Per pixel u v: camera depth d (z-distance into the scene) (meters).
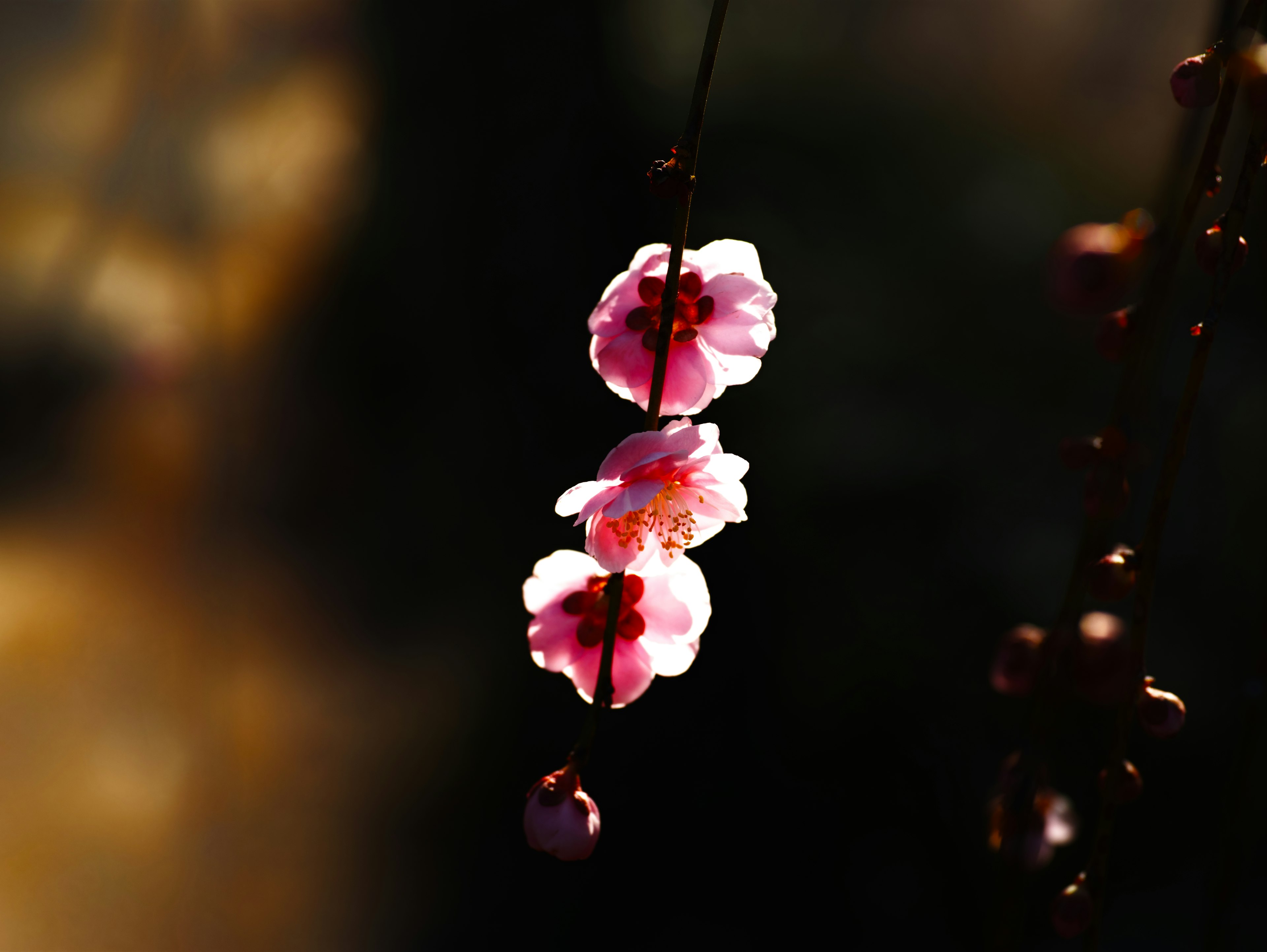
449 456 1.54
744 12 1.99
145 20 1.31
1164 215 0.54
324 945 1.16
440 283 1.53
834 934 1.24
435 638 1.45
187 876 1.17
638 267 0.56
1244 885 1.08
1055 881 1.19
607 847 1.33
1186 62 0.54
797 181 1.81
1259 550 1.35
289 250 1.47
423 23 1.46
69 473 1.32
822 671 1.49
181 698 1.25
